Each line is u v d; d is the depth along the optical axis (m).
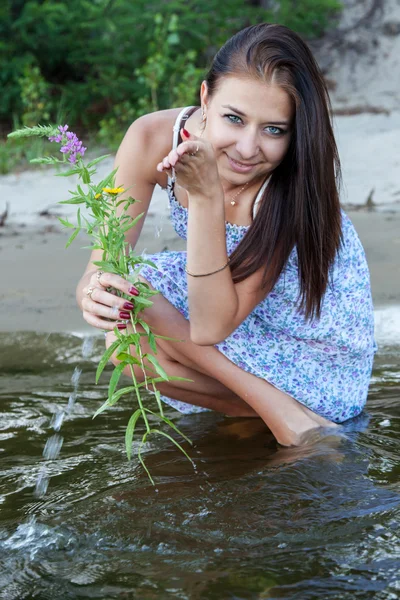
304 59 3.39
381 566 2.78
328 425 4.07
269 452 3.80
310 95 3.42
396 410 4.33
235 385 3.97
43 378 4.96
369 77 15.18
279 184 3.64
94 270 4.05
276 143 3.47
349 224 4.11
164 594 2.67
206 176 3.30
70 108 13.89
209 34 14.38
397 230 8.07
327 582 2.70
